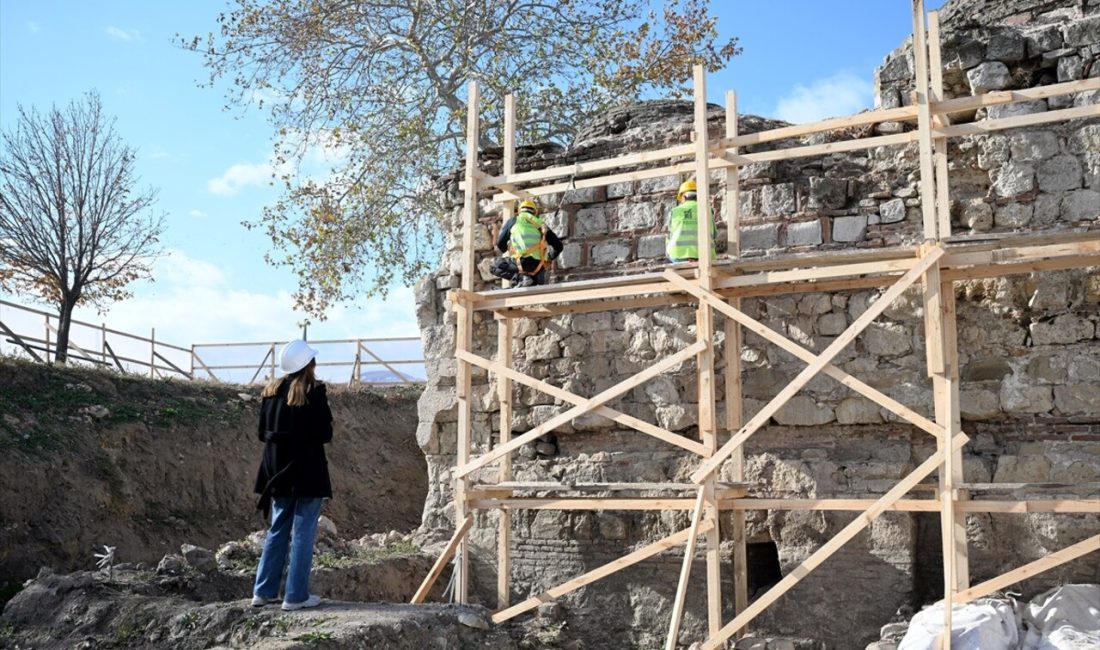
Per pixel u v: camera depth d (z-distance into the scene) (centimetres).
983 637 770
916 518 965
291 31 2211
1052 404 923
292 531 802
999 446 943
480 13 2309
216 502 1543
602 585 1051
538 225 1054
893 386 975
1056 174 954
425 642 778
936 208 986
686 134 1116
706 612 1004
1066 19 1098
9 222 2030
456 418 1173
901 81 1038
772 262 891
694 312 1062
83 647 762
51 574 892
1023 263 876
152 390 1698
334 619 757
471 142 1033
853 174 1048
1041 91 845
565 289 959
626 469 1064
